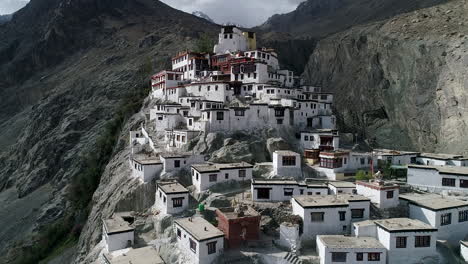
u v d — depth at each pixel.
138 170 70.44
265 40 181.38
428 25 120.69
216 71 107.06
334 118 91.25
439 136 103.75
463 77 99.31
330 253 44.88
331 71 150.50
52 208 97.94
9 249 90.25
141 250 50.47
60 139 128.25
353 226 49.91
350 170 71.44
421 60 111.00
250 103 85.06
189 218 52.84
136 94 134.12
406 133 112.69
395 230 45.78
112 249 53.31
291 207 55.59
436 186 63.88
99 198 80.62
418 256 46.09
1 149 161.50
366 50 134.88
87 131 129.62
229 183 63.72
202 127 77.94
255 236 50.06
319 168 71.31
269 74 103.19
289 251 48.16
